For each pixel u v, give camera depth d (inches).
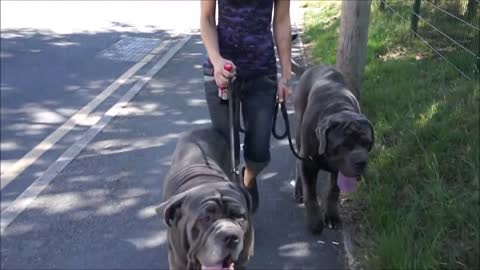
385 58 215.5
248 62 105.3
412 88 172.9
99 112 191.8
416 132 143.9
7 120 183.2
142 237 119.8
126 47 280.5
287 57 110.1
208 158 98.2
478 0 180.1
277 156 157.2
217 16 110.7
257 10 103.6
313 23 308.8
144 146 164.1
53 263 110.8
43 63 250.2
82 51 272.1
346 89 127.6
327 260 112.7
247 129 110.8
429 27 215.6
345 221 123.8
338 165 110.1
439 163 130.9
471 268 100.0
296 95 144.2
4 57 259.1
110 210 129.9
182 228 80.7
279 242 118.3
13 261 111.2
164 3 415.8
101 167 150.6
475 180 120.1
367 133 109.0
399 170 131.3
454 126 144.4
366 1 167.8
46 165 151.6
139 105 198.5
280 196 136.5
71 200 133.9
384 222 115.3
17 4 405.1
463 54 182.2
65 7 395.2
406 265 99.4
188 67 245.4
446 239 106.9
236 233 75.7
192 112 192.2
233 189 83.8
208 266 76.8
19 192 137.3
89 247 116.2
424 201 118.7
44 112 191.5
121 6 401.1
